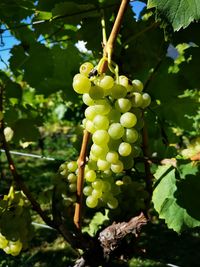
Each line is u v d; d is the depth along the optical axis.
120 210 0.36
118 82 0.28
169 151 0.43
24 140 0.48
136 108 0.29
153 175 0.36
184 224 0.31
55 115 2.37
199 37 0.36
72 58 0.45
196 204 0.31
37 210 0.36
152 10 0.35
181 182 0.32
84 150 0.31
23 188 0.36
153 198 0.33
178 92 0.41
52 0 0.42
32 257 1.03
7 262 0.89
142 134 0.38
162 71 0.41
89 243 0.34
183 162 0.33
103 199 0.33
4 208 0.35
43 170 2.21
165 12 0.25
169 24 0.26
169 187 0.32
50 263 1.08
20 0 0.47
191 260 1.10
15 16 0.50
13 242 0.36
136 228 0.32
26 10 0.50
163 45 0.39
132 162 0.30
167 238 1.24
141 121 0.29
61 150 3.18
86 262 0.34
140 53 0.39
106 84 0.26
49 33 0.48
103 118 0.27
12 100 0.58
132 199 0.36
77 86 0.26
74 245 0.34
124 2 0.27
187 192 0.32
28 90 1.32
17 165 2.56
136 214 0.35
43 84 0.47
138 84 0.29
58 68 0.46
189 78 0.40
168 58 0.40
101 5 0.39
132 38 0.36
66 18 0.39
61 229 0.35
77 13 0.37
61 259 1.11
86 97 0.28
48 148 3.21
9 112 0.48
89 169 0.32
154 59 0.40
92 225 0.45
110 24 0.39
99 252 0.33
